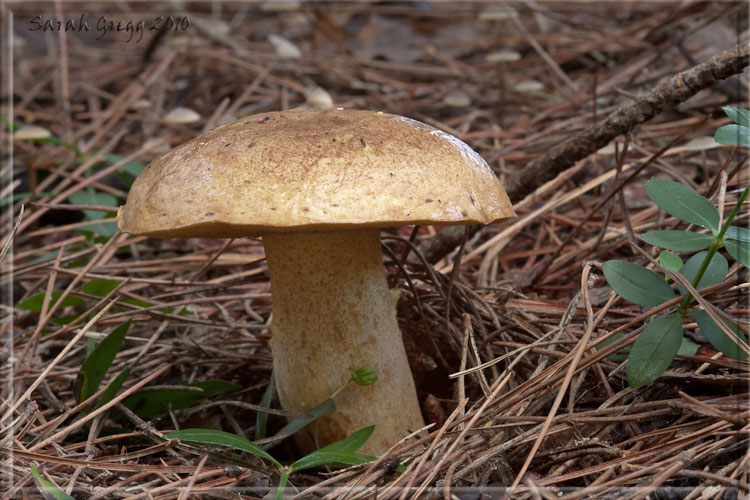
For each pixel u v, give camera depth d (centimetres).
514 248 53
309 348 39
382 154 36
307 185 36
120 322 48
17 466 37
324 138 37
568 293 48
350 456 37
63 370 45
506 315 44
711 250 37
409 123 38
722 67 41
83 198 55
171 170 37
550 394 39
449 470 36
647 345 37
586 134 45
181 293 48
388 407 40
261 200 36
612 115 44
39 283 50
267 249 40
